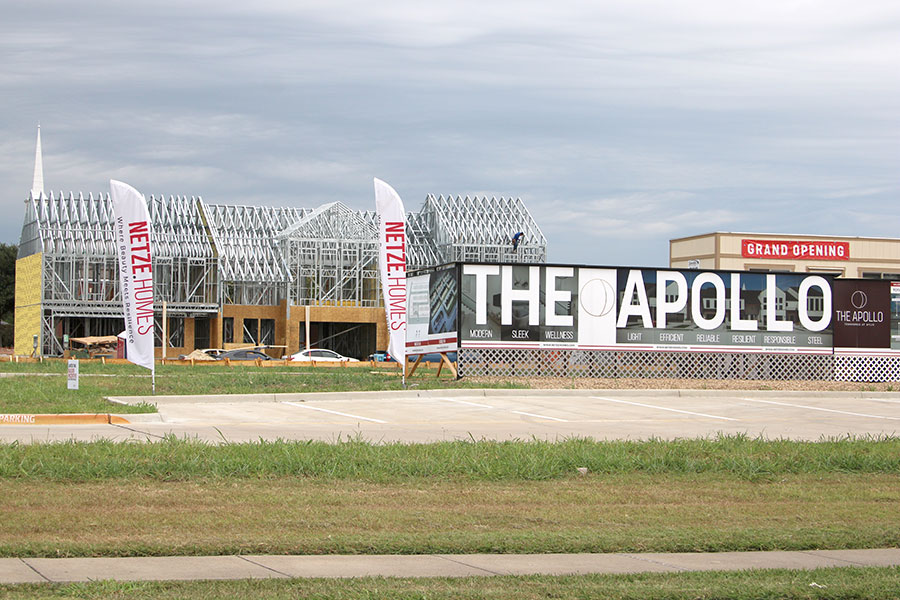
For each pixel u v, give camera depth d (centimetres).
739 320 3625
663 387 3234
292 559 1000
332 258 8038
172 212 8169
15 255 12031
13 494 1253
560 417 2477
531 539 1098
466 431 2111
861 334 3700
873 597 899
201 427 2100
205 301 7800
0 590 828
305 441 1733
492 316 3466
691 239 7656
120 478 1369
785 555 1084
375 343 8019
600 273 3544
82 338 7381
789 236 7444
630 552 1080
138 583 863
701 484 1500
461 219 8625
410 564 991
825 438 2072
